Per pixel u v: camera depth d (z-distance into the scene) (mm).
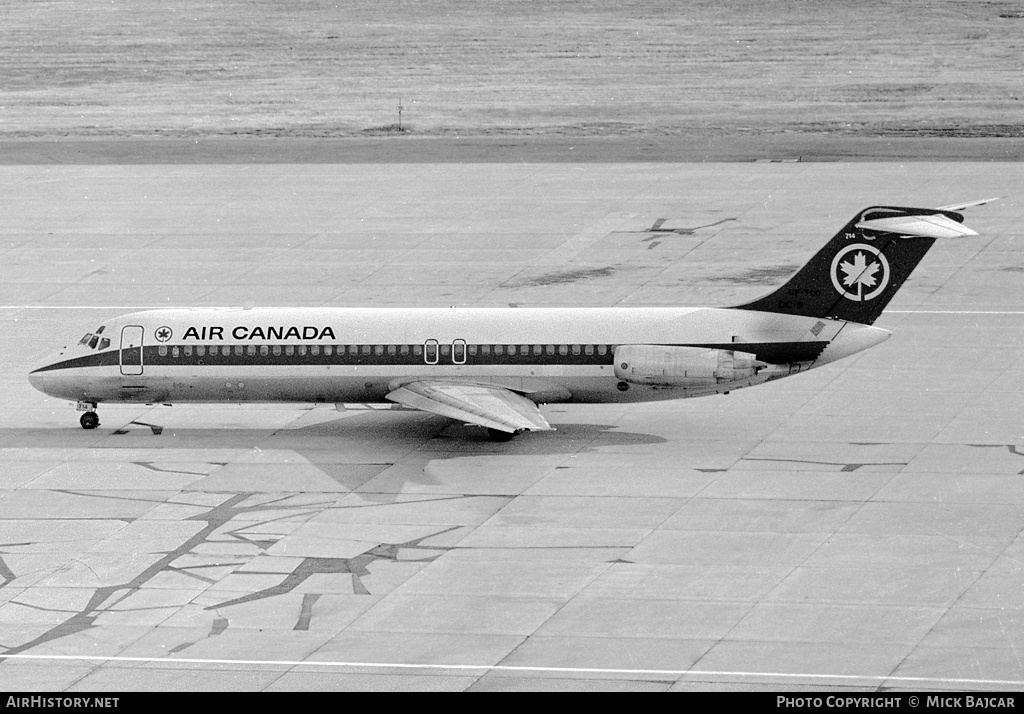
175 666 135500
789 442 198125
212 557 161500
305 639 140625
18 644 140875
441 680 131375
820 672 132000
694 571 155125
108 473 189625
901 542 162125
